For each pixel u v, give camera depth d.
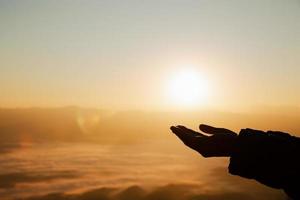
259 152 0.75
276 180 0.72
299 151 0.74
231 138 0.82
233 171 0.78
